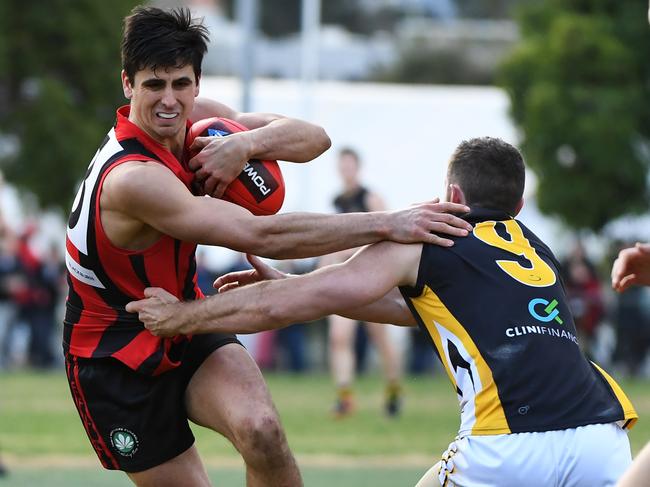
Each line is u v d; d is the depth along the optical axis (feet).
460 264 49.42
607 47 214.90
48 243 208.54
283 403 139.33
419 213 50.60
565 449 46.88
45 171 219.00
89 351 55.16
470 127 216.54
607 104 212.64
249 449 52.70
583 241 220.02
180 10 52.24
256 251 51.80
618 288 59.67
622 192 216.95
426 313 49.60
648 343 186.29
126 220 51.98
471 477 47.39
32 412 127.85
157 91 51.70
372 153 211.20
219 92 214.90
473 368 48.08
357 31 476.54
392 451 103.14
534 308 49.06
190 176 53.93
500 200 52.37
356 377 183.83
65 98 218.38
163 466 56.13
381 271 49.37
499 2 487.20
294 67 391.45
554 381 47.78
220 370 55.06
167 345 54.24
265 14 433.07
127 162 51.96
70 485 86.17
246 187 54.60
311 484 87.04
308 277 49.96
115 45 226.99
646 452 45.55
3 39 214.48
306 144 56.24
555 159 214.69
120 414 55.31
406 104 213.46
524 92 216.13
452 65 413.18
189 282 56.18
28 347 185.88
